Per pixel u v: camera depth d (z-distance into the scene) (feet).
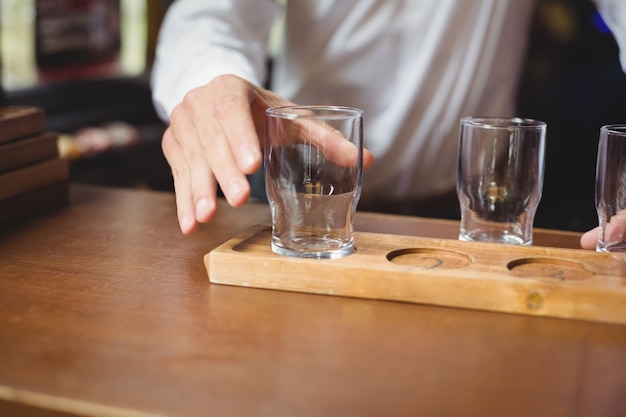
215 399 1.76
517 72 4.19
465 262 2.26
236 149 2.28
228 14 3.37
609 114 5.35
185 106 2.56
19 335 1.99
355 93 4.02
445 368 1.87
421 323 2.06
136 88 7.24
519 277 2.12
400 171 4.15
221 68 3.02
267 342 1.97
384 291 2.16
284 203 2.24
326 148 2.21
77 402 1.75
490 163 2.44
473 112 4.06
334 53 3.94
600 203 2.35
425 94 3.97
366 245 2.34
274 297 2.18
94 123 6.61
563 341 1.98
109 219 2.81
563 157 5.48
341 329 2.03
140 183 6.58
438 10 3.80
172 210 2.93
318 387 1.80
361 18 3.86
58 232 2.67
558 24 5.10
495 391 1.80
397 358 1.91
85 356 1.91
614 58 5.23
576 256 2.27
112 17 6.87
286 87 4.11
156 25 7.32
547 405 1.76
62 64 6.38
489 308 2.12
